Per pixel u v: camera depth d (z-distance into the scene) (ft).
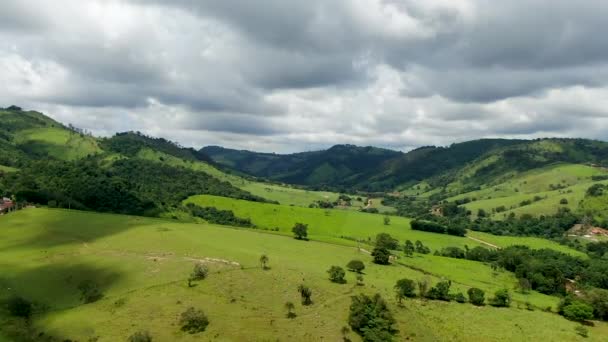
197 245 520.83
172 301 355.77
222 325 319.06
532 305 447.83
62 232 581.12
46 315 360.89
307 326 325.62
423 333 336.08
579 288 584.81
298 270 436.76
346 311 350.64
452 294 435.12
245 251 513.86
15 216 648.79
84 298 388.16
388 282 456.45
